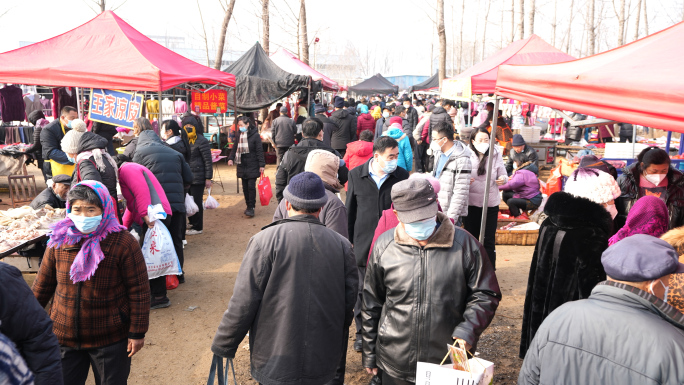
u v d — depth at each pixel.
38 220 4.79
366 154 6.49
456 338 2.29
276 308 2.44
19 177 9.16
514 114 16.06
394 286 2.51
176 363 4.13
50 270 2.76
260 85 13.75
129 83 6.95
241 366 4.11
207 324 4.84
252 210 9.04
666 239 2.61
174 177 5.44
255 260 2.45
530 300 3.36
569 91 3.04
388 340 2.53
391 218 3.38
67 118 7.35
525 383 1.85
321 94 20.20
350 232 4.34
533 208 7.88
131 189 4.75
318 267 2.49
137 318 2.82
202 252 7.03
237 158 8.79
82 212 2.63
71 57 7.38
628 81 2.54
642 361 1.56
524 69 3.72
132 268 2.79
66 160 7.30
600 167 4.95
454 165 4.58
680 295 1.72
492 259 5.27
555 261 3.05
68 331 2.72
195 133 7.75
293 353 2.44
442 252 2.45
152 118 12.40
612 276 1.75
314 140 5.45
